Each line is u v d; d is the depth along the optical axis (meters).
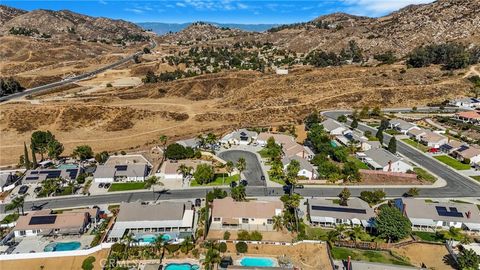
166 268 78.25
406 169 123.94
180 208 96.56
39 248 85.12
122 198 109.19
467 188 113.94
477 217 92.75
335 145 148.00
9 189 116.94
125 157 136.25
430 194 109.94
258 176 123.44
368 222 92.06
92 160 140.75
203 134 171.25
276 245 86.12
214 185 117.25
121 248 81.75
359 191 112.62
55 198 110.00
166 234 89.69
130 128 188.75
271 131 171.88
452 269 76.94
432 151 144.25
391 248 83.94
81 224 91.44
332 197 108.44
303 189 113.75
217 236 89.06
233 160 137.75
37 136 141.62
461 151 137.25
